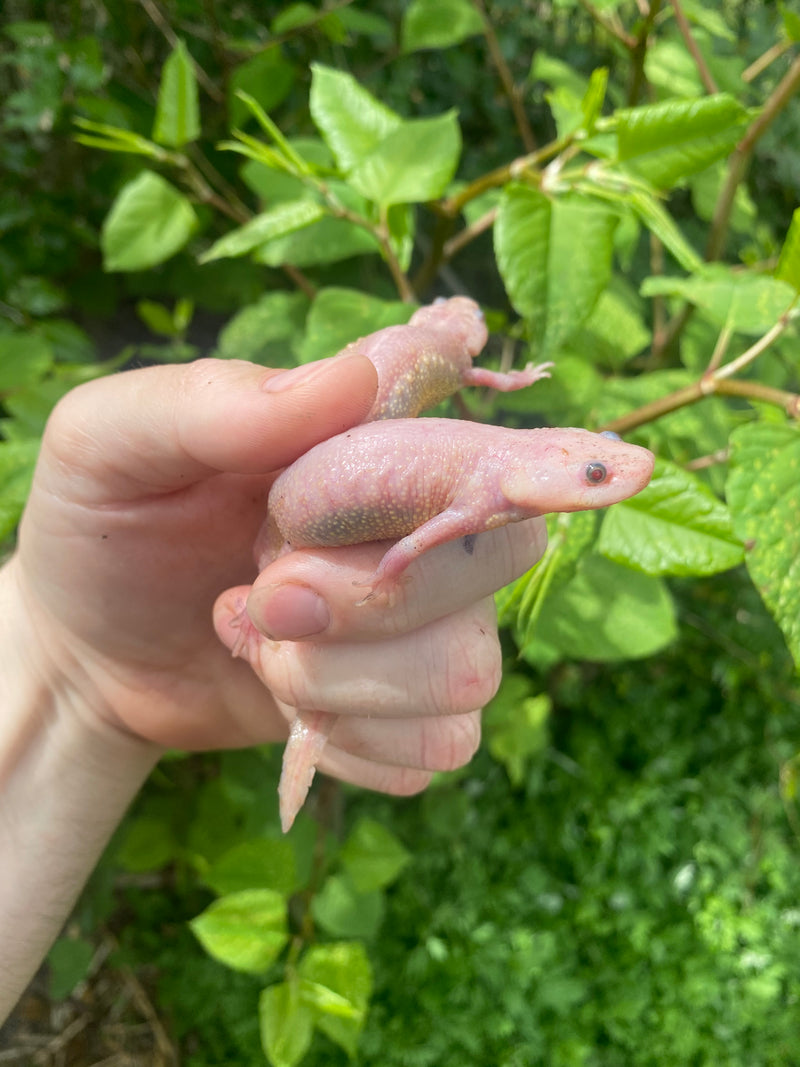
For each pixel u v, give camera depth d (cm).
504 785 51
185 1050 42
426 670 15
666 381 25
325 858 30
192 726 21
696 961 46
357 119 21
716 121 18
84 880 21
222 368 14
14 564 21
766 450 17
